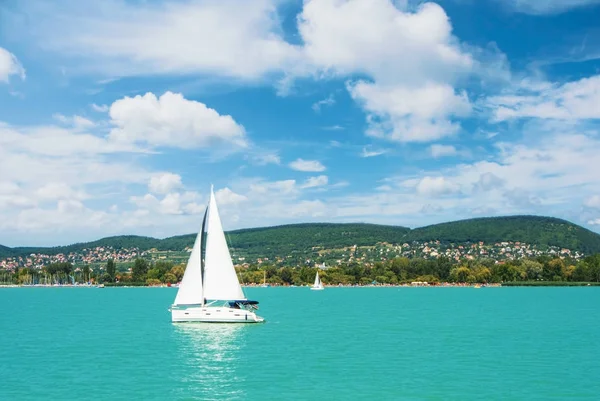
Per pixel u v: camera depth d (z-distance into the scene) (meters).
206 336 76.62
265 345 68.38
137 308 145.50
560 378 48.75
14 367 53.97
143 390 44.44
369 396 42.53
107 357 59.56
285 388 45.09
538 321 103.19
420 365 54.94
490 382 47.19
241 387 45.41
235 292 82.75
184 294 83.62
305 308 145.75
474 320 105.69
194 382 47.28
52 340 74.25
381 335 79.81
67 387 45.50
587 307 143.62
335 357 59.53
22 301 189.88
